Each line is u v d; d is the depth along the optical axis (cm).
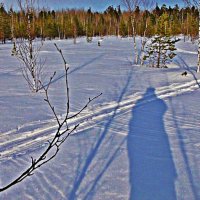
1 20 5238
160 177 455
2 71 1639
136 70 1673
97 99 964
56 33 6869
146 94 1061
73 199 399
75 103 905
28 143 596
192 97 1030
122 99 975
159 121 741
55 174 464
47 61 2119
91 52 2947
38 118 749
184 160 512
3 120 723
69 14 8412
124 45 4075
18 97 977
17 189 419
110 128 687
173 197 402
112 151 552
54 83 1245
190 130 669
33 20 1155
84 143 591
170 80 1355
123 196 404
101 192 414
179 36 5891
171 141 602
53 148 565
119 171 474
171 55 2014
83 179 450
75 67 1789
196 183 438
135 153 543
